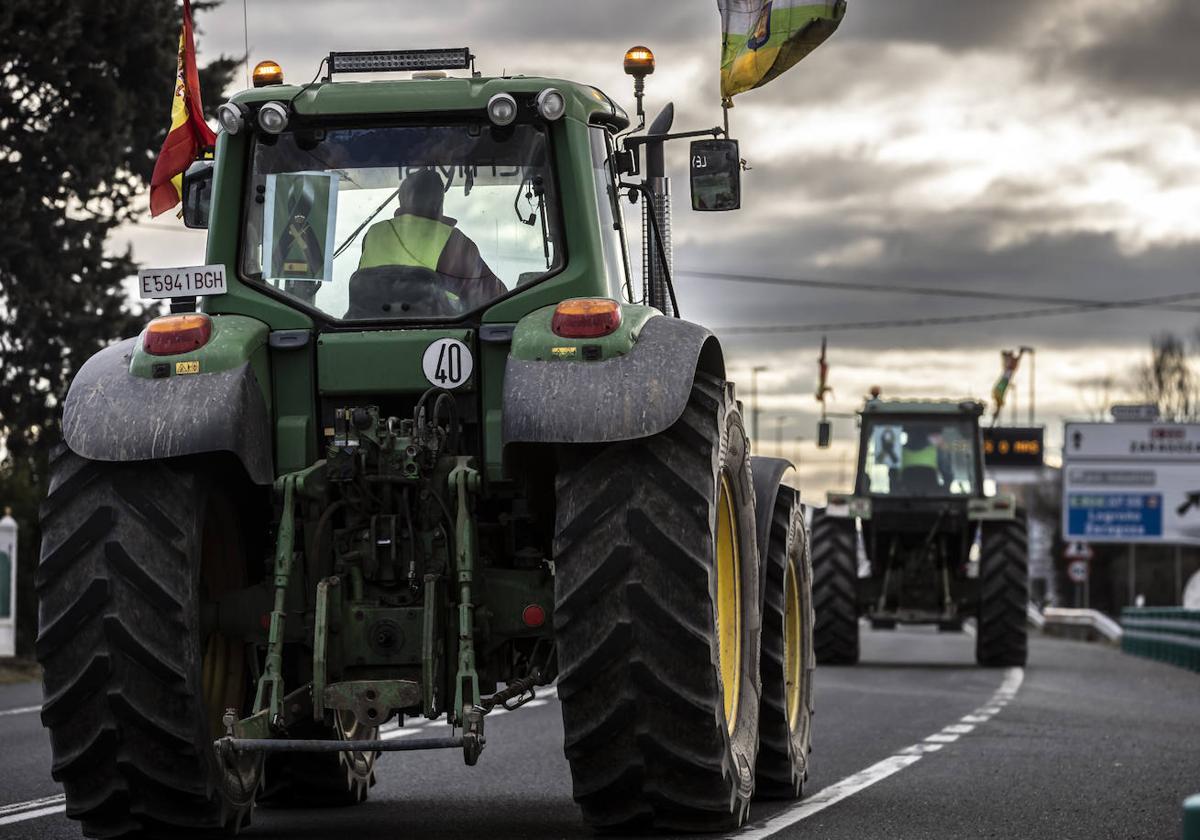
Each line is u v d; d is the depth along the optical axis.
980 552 44.44
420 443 12.31
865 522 47.59
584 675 11.95
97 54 46.03
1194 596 77.56
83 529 12.02
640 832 12.89
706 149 14.69
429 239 13.13
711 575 11.98
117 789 12.11
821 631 44.69
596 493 12.02
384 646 12.16
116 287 47.34
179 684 11.91
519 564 13.00
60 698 11.98
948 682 36.66
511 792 16.38
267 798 15.21
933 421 50.38
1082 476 85.94
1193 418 158.00
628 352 12.06
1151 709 28.69
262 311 13.02
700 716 11.98
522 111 13.25
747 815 13.52
